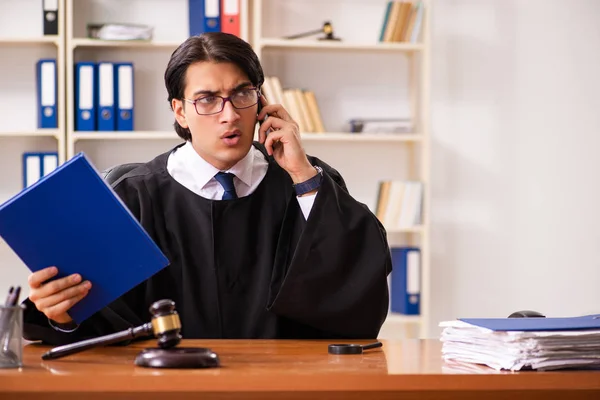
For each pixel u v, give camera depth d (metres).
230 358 1.65
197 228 2.29
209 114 2.10
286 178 2.38
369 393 1.46
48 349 1.86
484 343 1.59
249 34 4.55
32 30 4.48
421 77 4.66
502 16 4.84
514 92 4.86
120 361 1.60
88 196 1.64
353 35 4.73
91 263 1.72
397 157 4.79
